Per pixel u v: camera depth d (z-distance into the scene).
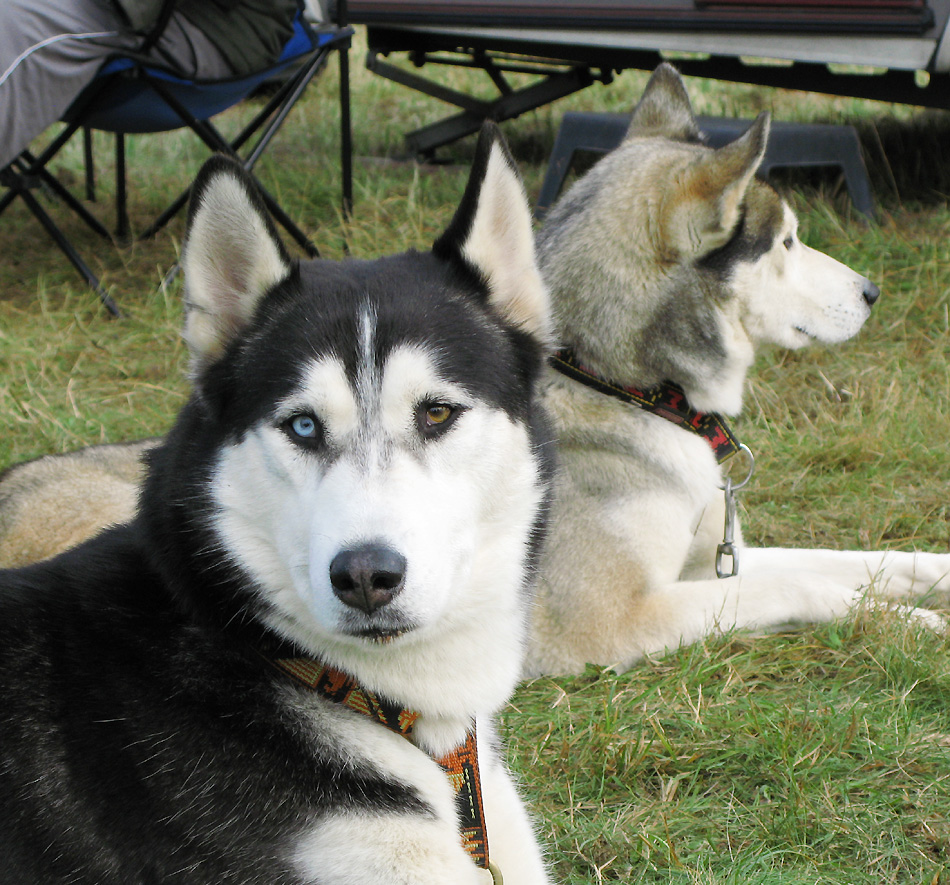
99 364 5.38
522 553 2.22
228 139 8.66
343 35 6.28
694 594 3.42
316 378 2.00
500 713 3.03
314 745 2.02
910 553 3.74
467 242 2.24
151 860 1.91
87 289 6.10
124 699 1.97
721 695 3.04
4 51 4.88
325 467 1.99
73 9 5.03
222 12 5.46
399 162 8.14
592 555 3.39
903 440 4.55
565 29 6.57
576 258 3.54
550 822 2.58
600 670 3.31
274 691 2.06
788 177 7.09
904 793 2.59
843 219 6.43
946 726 2.88
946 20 5.79
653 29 6.36
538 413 2.37
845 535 4.14
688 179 3.41
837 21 5.93
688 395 3.51
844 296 3.82
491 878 2.18
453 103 7.92
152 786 1.92
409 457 2.01
